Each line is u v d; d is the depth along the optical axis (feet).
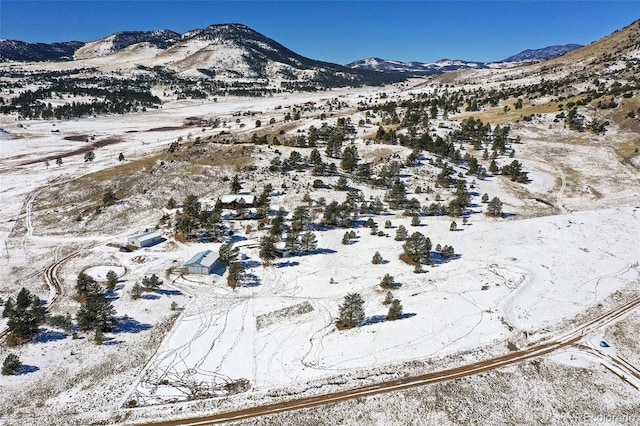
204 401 153.58
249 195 340.59
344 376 163.84
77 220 318.45
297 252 270.67
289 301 219.61
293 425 142.00
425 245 249.55
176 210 336.29
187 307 215.72
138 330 196.65
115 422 144.97
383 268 250.57
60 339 188.96
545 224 306.55
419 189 364.99
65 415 148.36
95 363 174.19
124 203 341.82
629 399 149.79
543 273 237.04
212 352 181.16
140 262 261.85
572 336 183.93
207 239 290.35
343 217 309.22
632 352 173.68
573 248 267.39
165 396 156.56
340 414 145.89
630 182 393.91
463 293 218.38
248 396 155.63
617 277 231.71
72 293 227.81
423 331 188.24
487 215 328.70
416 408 147.64
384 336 186.39
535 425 140.36
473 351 175.01
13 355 168.66
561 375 161.38
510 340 181.16
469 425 140.67
